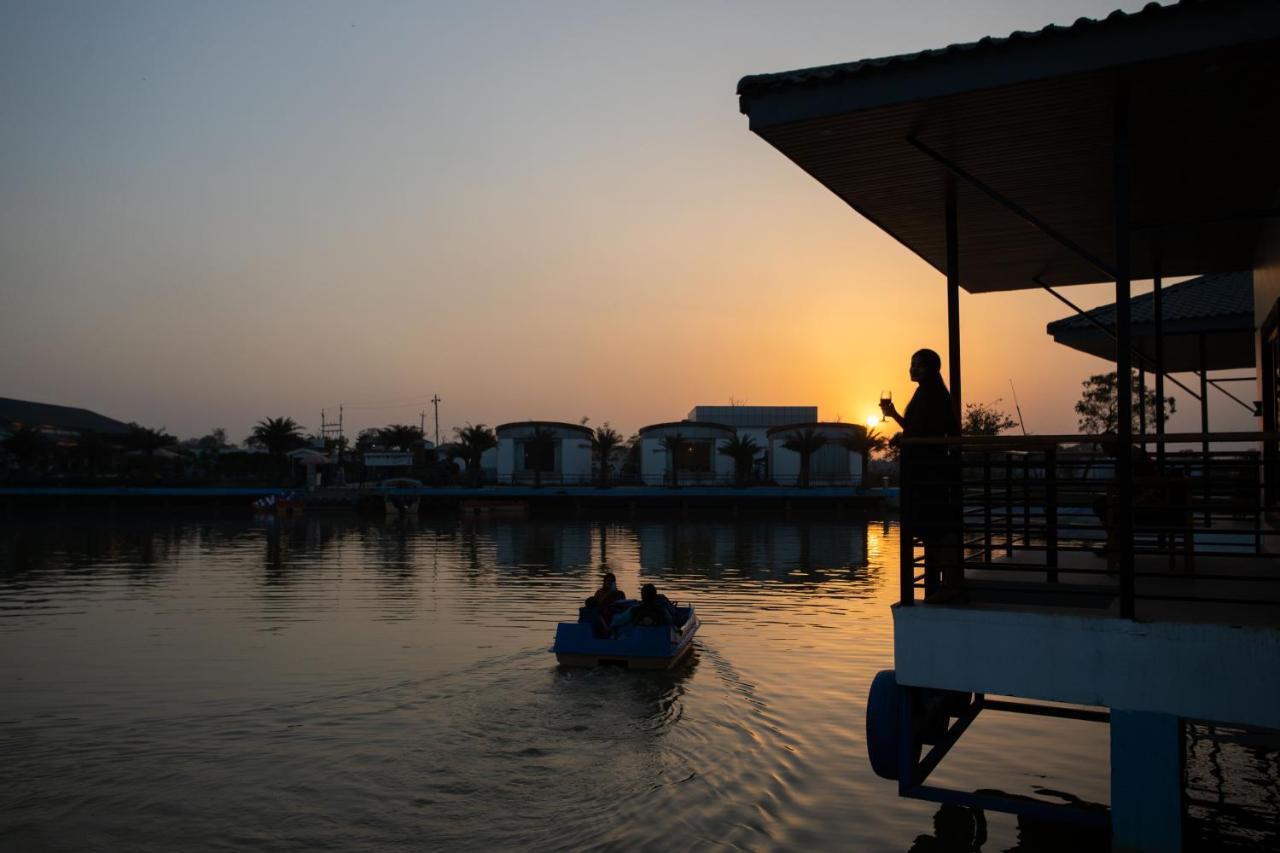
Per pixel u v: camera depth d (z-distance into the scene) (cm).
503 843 815
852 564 3488
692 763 1034
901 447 688
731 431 8394
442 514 7569
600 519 7031
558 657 1565
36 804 917
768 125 707
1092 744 1077
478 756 1061
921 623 657
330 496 7712
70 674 1507
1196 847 792
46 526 6338
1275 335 1073
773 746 1096
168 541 4869
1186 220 952
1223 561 950
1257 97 652
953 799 666
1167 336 1558
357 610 2267
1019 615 629
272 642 1809
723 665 1568
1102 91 641
